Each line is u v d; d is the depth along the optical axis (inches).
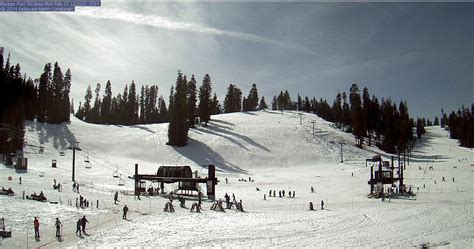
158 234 1323.8
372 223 1589.6
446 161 4950.8
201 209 1945.1
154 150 4680.1
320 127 6417.3
